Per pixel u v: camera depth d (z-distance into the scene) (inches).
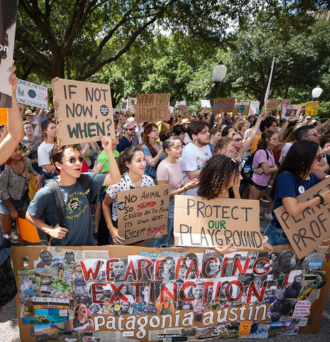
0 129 138.4
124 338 87.9
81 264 79.7
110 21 554.6
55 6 574.2
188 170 134.3
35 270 78.4
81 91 77.9
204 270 86.0
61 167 78.9
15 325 98.2
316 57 921.5
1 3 52.8
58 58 465.1
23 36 472.7
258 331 94.9
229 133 184.7
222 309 90.4
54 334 84.4
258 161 173.2
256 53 918.4
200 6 456.8
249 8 463.8
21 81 182.4
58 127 73.1
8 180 115.8
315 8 456.1
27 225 110.7
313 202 83.8
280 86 1042.1
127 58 711.7
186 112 462.6
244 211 89.8
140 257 81.7
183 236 85.4
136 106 193.9
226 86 1026.7
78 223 82.9
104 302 83.7
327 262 93.0
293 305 95.0
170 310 87.5
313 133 151.4
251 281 89.7
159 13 458.3
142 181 107.0
